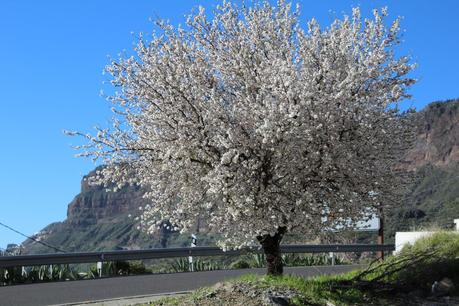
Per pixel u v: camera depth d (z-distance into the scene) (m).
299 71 12.71
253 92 12.66
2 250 21.30
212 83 12.91
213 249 24.69
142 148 12.53
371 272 14.69
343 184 11.96
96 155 12.57
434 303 11.34
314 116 11.05
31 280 19.22
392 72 13.34
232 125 11.58
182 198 12.66
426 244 16.31
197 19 13.66
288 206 11.59
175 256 23.61
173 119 12.08
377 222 24.17
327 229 12.75
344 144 11.84
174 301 11.04
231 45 13.17
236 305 9.67
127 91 12.87
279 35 13.42
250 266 25.05
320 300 10.44
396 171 13.48
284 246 26.52
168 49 12.70
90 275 21.30
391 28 13.47
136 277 20.20
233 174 11.36
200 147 11.86
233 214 11.20
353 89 12.61
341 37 13.01
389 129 12.69
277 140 11.28
